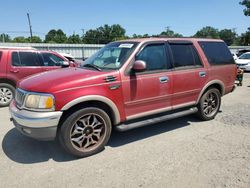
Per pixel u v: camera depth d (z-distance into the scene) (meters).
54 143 4.36
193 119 5.66
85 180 3.19
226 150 4.01
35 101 3.49
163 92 4.48
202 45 5.23
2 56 6.90
